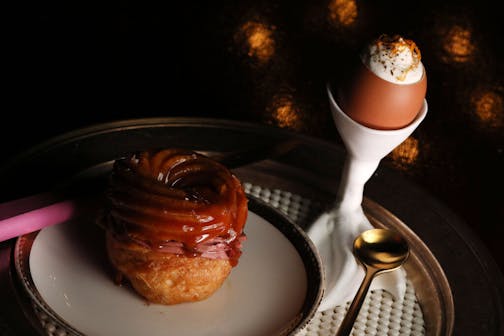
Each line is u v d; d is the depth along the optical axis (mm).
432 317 603
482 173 796
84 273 584
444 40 982
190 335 564
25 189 633
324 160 692
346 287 610
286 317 578
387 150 604
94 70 902
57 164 653
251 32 964
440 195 765
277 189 679
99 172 651
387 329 597
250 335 568
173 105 856
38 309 562
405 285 622
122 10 1008
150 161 573
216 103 857
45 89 871
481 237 737
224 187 569
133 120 692
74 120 834
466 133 841
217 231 560
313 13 1013
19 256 567
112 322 563
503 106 886
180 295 571
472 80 917
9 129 814
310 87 887
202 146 683
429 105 870
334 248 632
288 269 602
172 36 957
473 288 613
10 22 973
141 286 570
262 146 685
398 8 1042
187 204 553
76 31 963
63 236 600
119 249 569
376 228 654
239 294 588
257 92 874
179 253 562
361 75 582
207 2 1021
